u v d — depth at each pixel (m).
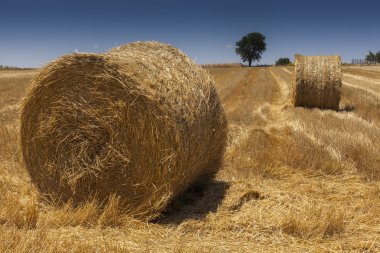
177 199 6.37
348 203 6.25
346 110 14.99
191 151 5.75
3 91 21.03
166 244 4.91
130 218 5.54
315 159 7.98
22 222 5.25
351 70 43.31
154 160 5.56
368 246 4.84
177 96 5.67
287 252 4.71
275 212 5.72
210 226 5.39
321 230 5.15
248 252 4.70
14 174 7.28
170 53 6.37
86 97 5.76
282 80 29.05
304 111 14.10
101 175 5.79
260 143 9.22
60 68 5.79
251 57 100.00
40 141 6.09
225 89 22.80
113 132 5.68
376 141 9.42
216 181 7.21
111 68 5.57
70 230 5.14
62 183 6.05
